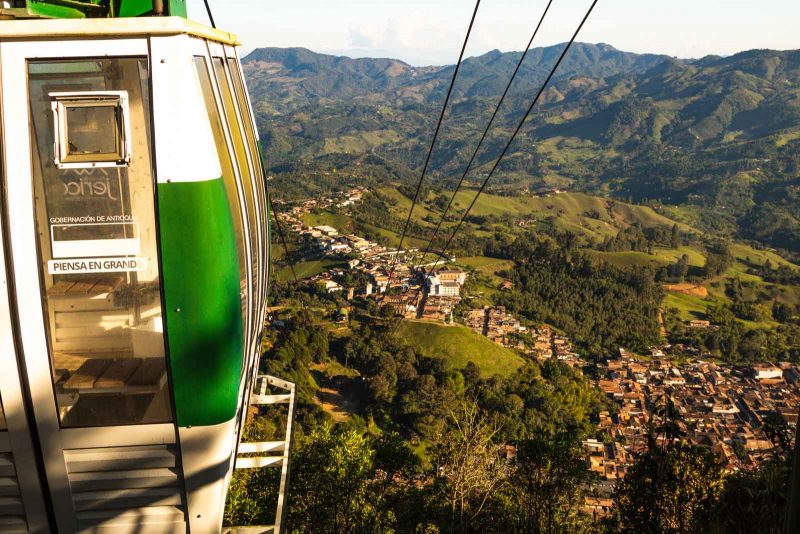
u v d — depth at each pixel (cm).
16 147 346
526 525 1284
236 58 496
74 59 346
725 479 941
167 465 393
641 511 943
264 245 530
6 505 385
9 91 343
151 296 370
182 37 352
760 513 758
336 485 1337
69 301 362
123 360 373
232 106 447
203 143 360
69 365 369
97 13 398
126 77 350
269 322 9838
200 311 371
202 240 362
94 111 348
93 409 376
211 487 400
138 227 362
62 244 357
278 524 454
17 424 370
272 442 515
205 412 386
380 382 7338
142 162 356
